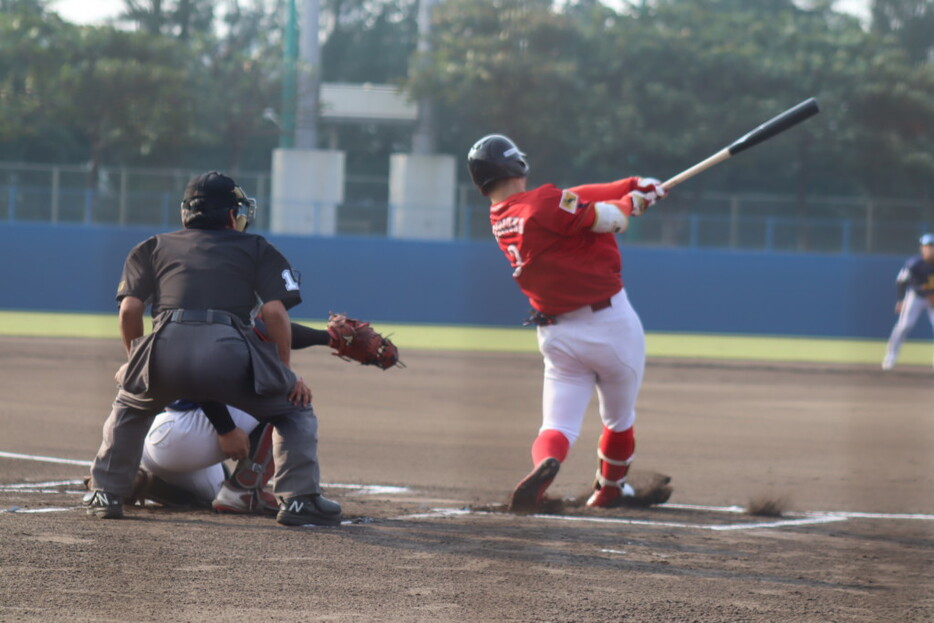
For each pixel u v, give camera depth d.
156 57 116.38
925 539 18.84
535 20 121.38
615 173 122.44
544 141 119.88
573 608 12.59
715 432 34.47
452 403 40.28
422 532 17.25
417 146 127.50
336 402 39.53
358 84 187.88
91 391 39.88
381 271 88.06
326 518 17.36
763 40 126.62
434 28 128.25
